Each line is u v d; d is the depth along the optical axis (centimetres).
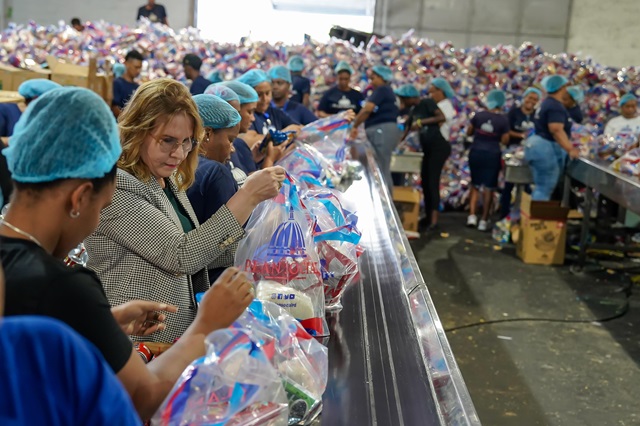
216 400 104
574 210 662
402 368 149
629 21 1269
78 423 57
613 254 624
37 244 95
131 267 151
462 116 787
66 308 91
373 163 456
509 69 803
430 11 1300
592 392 355
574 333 437
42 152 93
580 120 728
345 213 209
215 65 813
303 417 122
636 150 527
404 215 666
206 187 203
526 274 562
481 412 330
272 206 167
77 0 1335
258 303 133
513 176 640
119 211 148
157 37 827
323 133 363
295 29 1623
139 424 63
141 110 152
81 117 95
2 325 54
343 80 714
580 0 1276
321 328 163
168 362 107
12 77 554
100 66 797
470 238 674
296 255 163
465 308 478
